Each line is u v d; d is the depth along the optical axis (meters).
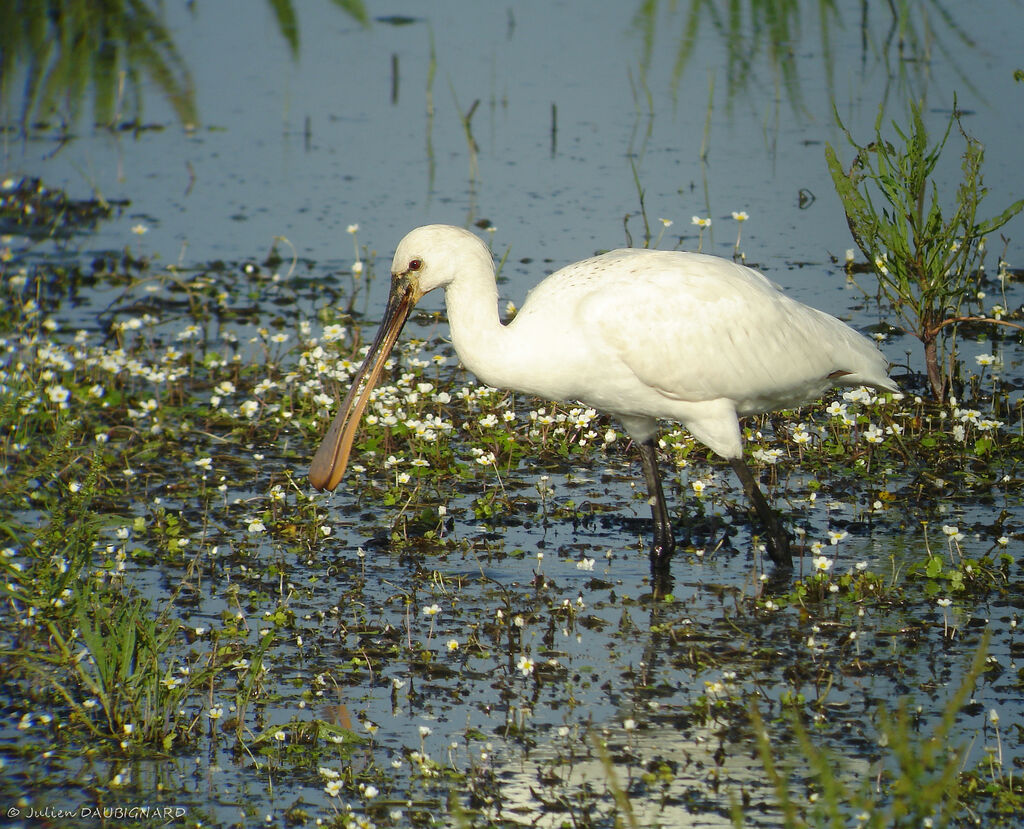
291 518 11.98
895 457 13.02
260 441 13.95
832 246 18.70
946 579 10.47
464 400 14.71
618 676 9.29
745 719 8.70
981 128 21.94
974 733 8.41
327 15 31.61
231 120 25.09
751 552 11.29
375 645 9.77
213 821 7.77
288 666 9.52
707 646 9.63
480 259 11.14
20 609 10.36
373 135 24.16
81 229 20.30
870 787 7.86
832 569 10.83
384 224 19.94
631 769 8.18
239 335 16.73
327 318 16.92
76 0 31.23
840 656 9.43
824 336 11.38
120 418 14.41
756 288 11.15
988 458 12.76
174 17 31.19
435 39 29.52
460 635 9.94
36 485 12.50
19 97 26.23
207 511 12.23
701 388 10.94
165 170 22.80
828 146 14.72
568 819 7.71
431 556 11.29
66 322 17.05
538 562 11.13
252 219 20.52
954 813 7.57
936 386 14.29
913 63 25.70
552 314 10.94
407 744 8.52
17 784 8.16
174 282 18.23
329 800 7.95
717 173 21.59
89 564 10.50
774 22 29.44
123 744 8.48
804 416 14.09
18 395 13.30
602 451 13.52
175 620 9.32
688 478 12.85
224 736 8.66
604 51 28.17
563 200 20.61
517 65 27.52
